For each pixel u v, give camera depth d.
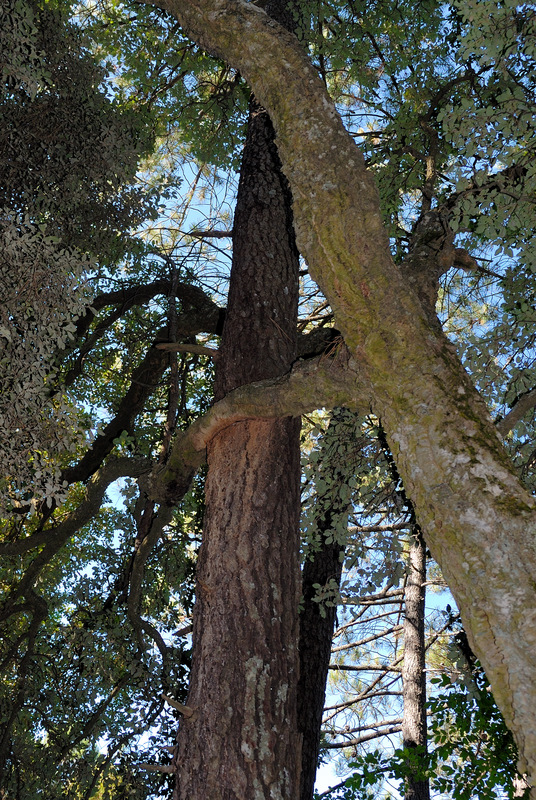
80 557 6.86
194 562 6.51
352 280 2.27
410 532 4.30
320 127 2.51
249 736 2.80
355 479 4.07
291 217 4.82
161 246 7.56
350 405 2.71
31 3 4.55
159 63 7.14
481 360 3.85
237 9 2.78
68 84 4.60
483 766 4.79
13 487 3.31
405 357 2.18
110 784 5.74
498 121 3.04
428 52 6.18
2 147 4.30
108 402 7.25
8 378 3.20
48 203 4.52
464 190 3.16
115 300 6.36
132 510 6.62
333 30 6.43
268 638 3.06
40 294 3.28
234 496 3.43
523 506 1.79
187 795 2.72
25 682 5.70
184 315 6.44
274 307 4.22
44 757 5.65
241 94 7.47
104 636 5.85
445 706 5.14
